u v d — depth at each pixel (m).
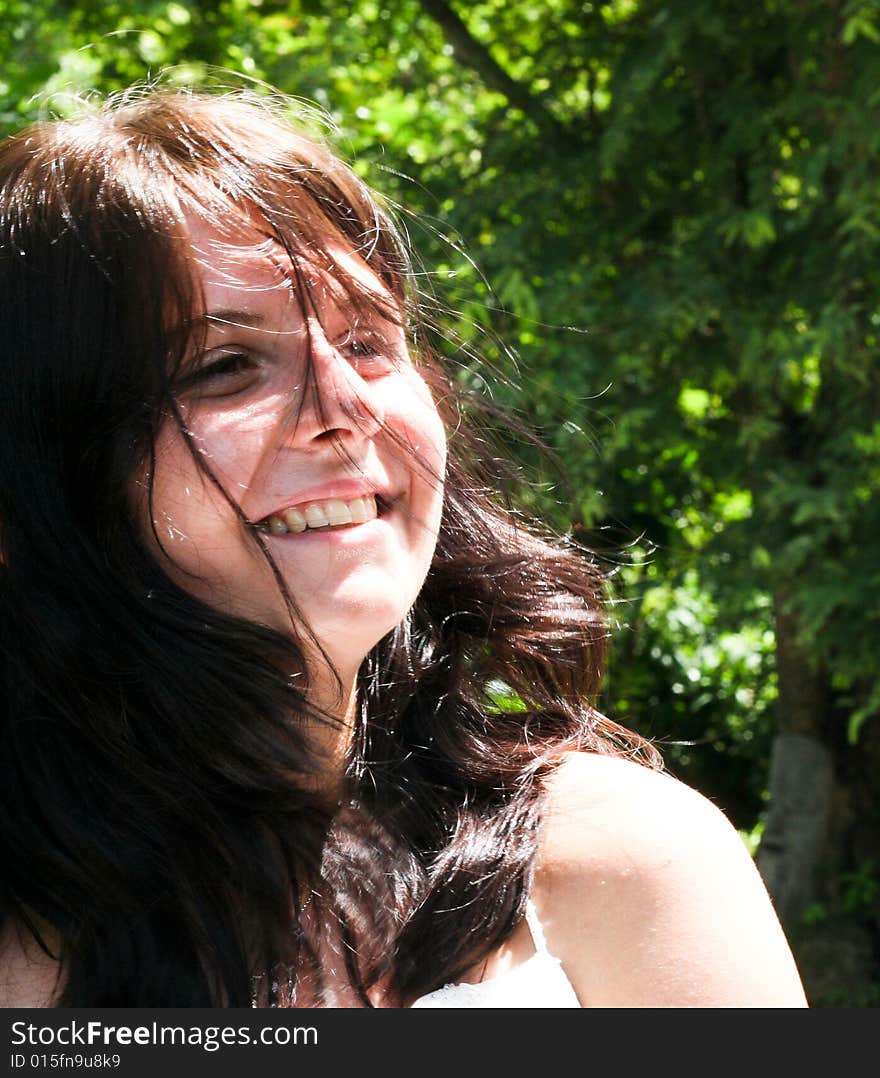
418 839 2.02
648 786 1.97
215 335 1.83
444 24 8.70
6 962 1.90
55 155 1.93
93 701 1.93
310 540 1.84
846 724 9.22
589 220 8.20
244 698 1.90
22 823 1.91
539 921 1.88
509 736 2.21
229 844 1.90
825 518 7.41
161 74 2.56
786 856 9.09
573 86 8.48
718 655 11.48
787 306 7.55
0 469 1.93
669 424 7.96
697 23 7.13
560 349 7.21
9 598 1.98
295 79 8.40
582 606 2.44
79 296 1.85
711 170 7.73
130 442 1.84
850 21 6.46
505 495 2.68
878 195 6.79
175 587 1.89
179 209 1.85
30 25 8.41
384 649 2.14
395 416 1.93
